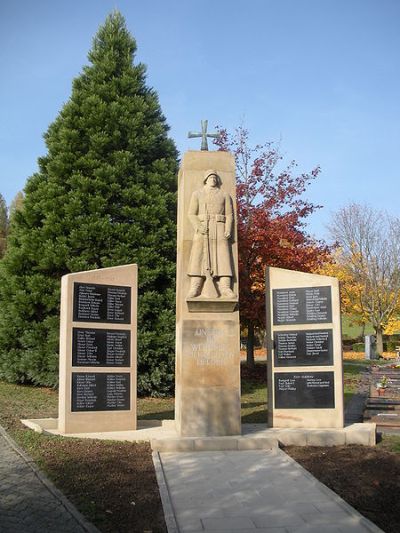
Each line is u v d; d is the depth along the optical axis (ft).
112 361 36.24
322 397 36.58
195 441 31.73
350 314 137.08
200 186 37.29
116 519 20.97
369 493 24.35
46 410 42.19
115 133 57.36
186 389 34.30
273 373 37.63
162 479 25.34
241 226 68.13
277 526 20.48
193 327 35.06
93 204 55.47
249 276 67.92
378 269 131.54
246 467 28.12
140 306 54.19
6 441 30.22
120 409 36.01
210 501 23.07
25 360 54.65
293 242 69.05
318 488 24.77
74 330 35.40
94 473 25.93
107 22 63.00
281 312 38.14
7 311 57.67
